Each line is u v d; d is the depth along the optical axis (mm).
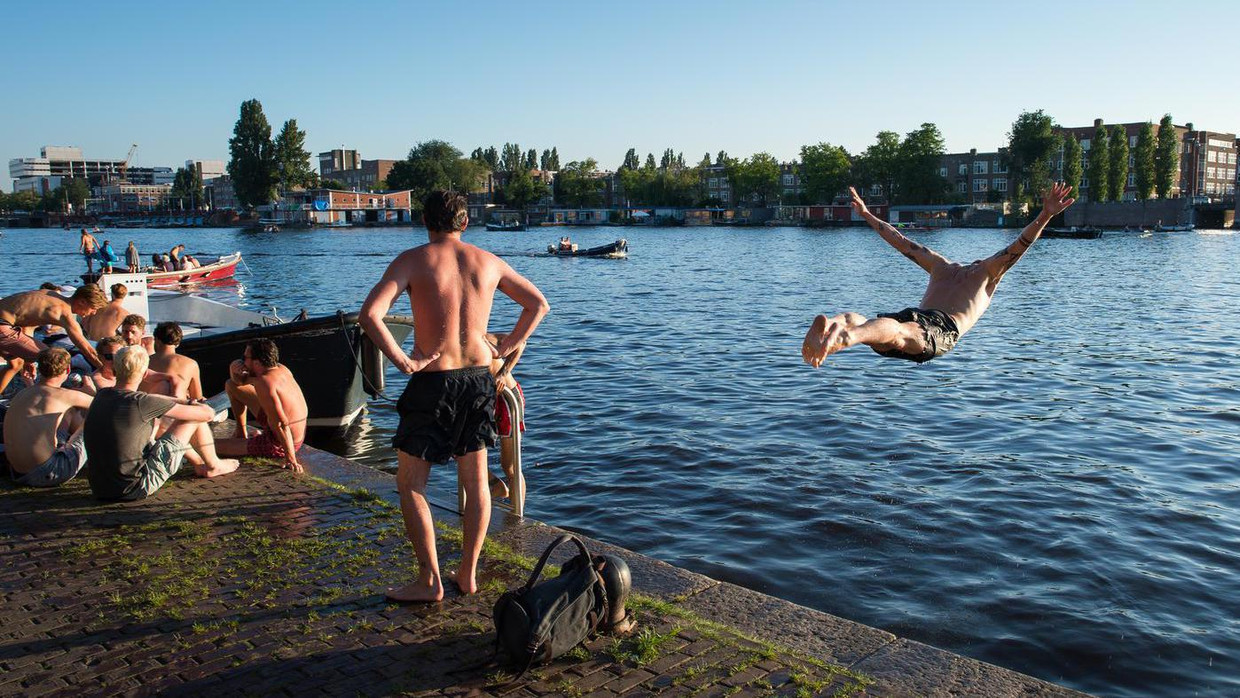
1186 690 6129
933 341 4500
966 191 150750
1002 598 7480
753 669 4637
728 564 8203
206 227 163875
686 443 12547
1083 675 6305
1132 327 26312
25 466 7824
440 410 5023
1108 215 127375
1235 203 123375
